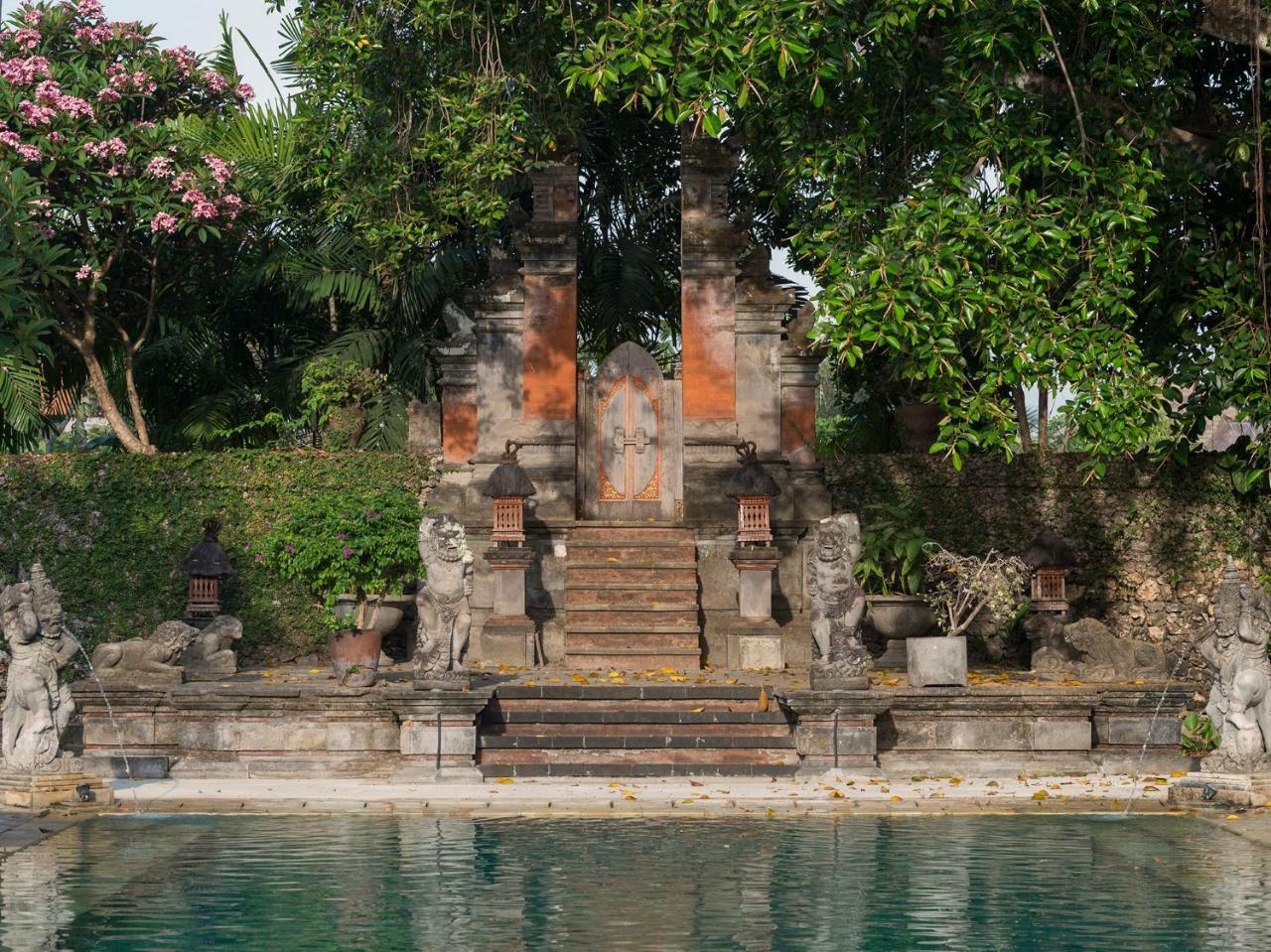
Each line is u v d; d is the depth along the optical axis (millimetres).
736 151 21172
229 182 21688
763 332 21125
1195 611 20234
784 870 9562
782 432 21062
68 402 26766
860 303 14734
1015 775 14953
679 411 21312
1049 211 15156
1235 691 12820
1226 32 15242
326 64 17672
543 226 21078
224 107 23188
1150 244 15961
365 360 22562
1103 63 15133
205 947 7379
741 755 15211
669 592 19875
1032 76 15805
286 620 20078
